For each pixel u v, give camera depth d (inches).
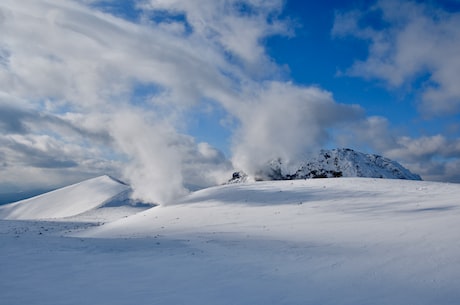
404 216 867.4
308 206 1263.5
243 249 628.1
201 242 735.7
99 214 3816.4
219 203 1545.3
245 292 371.6
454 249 482.3
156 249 645.9
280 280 415.8
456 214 780.6
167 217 1380.4
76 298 351.9
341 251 559.8
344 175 6304.1
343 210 1114.7
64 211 5442.9
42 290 378.9
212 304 334.3
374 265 458.0
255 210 1291.8
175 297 355.9
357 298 343.9
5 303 336.2
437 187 1492.4
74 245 691.4
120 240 786.8
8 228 1838.1
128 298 352.8
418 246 527.5
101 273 455.2
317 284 395.2
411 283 379.9
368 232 700.7
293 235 767.1
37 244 687.1
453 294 342.0
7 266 486.6
